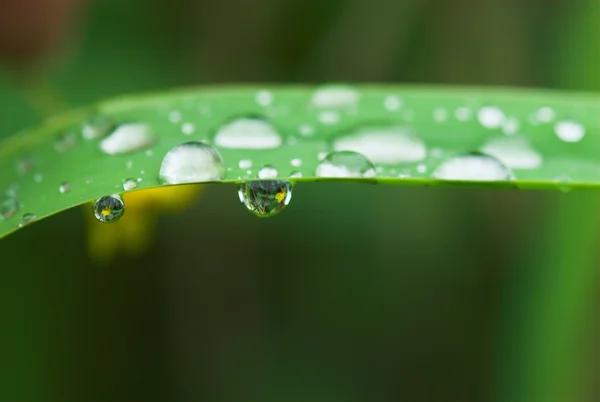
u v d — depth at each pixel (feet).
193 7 0.62
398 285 0.64
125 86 0.58
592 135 0.39
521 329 0.54
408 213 0.62
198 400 0.62
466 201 0.63
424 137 0.40
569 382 0.52
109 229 0.43
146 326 0.61
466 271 0.64
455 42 0.64
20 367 0.55
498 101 0.40
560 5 0.61
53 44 0.47
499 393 0.59
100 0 0.58
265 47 0.64
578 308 0.51
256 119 0.40
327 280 0.64
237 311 0.63
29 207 0.37
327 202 0.61
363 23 0.64
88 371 0.58
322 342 0.65
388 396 0.63
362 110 0.40
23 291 0.56
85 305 0.58
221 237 0.62
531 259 0.56
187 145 0.37
